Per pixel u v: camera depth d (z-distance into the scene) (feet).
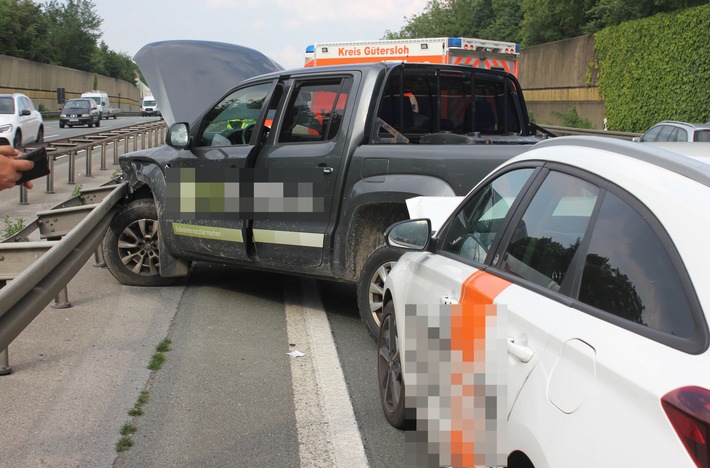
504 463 9.41
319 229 22.80
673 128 57.62
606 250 8.75
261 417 16.42
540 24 157.07
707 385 6.64
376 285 21.34
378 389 18.28
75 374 18.70
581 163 10.09
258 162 24.27
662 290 7.63
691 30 92.32
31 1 294.66
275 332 22.81
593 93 124.67
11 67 231.30
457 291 12.03
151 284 28.48
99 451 14.56
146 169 27.86
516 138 25.05
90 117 179.93
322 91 23.50
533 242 10.61
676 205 7.91
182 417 16.37
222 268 32.22
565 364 8.39
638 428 6.98
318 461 14.38
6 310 12.89
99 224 24.66
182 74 53.21
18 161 10.89
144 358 20.10
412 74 24.56
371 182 21.44
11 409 16.39
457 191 20.04
